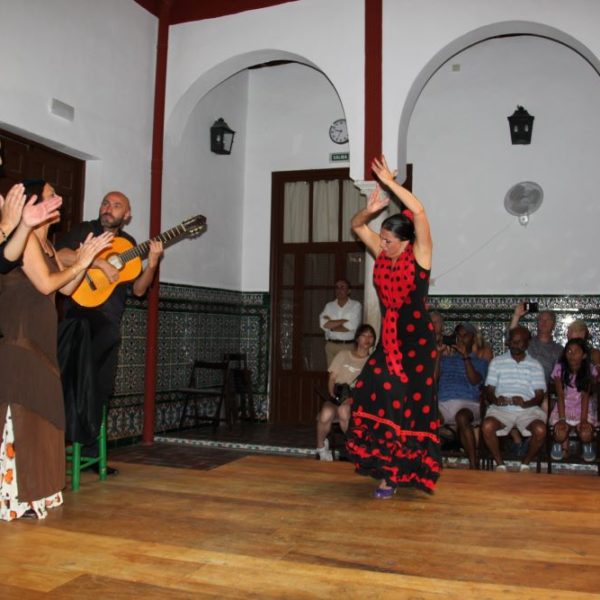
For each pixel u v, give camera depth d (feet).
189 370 24.95
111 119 20.79
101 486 11.67
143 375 22.02
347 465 13.32
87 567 7.70
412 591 7.06
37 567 7.70
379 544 8.52
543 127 25.35
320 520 9.58
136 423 21.76
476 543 8.59
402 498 10.83
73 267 9.84
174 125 23.38
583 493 11.19
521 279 25.30
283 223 28.89
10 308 9.70
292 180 28.76
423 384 10.64
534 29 19.31
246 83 29.17
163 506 10.32
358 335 19.69
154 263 14.85
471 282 25.85
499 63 25.96
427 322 10.64
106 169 20.59
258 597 6.90
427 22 20.03
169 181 23.59
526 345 18.89
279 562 7.86
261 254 29.04
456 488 11.51
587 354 18.90
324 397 19.16
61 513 9.91
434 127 26.66
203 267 26.05
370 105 20.39
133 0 21.81
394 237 10.50
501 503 10.54
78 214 20.25
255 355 28.71
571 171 24.97
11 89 16.93
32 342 9.70
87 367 11.45
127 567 7.69
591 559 8.05
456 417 18.70
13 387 9.53
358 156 20.48
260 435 23.79
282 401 28.30
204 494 11.07
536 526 9.34
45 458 9.76
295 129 28.76
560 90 25.21
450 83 26.53
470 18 19.57
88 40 19.74
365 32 20.54
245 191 29.25
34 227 9.30
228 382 24.90
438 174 26.50
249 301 28.96
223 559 7.95
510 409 18.45
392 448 10.60
